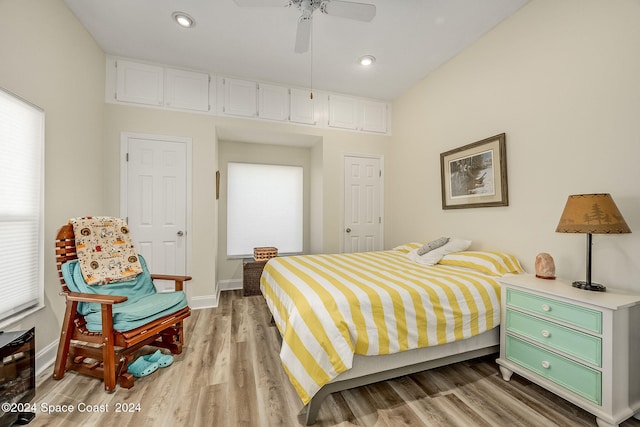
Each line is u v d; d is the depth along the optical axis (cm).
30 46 184
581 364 144
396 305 160
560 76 201
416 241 356
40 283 191
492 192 250
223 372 187
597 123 180
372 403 159
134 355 210
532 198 220
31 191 186
